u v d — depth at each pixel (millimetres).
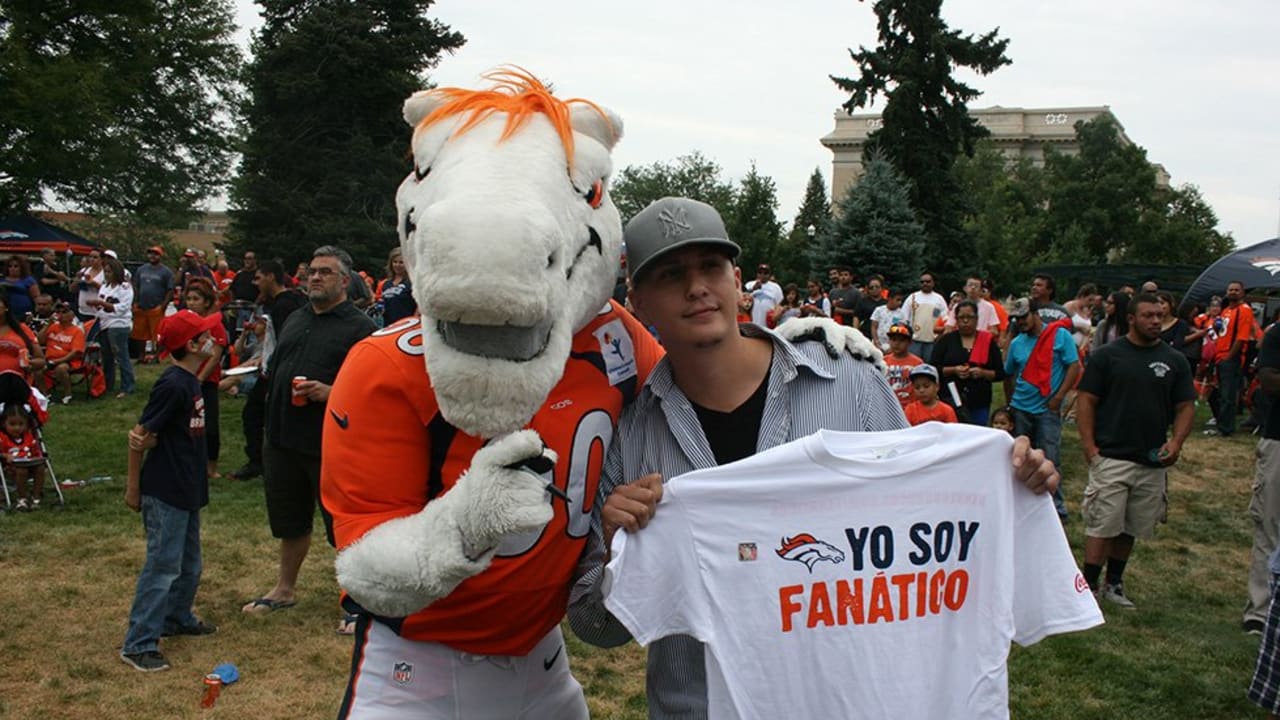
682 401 2545
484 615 2484
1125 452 6285
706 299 2412
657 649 2525
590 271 2373
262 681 4938
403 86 33156
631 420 2631
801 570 2322
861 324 14375
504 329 2023
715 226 2400
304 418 5504
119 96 31953
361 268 31453
